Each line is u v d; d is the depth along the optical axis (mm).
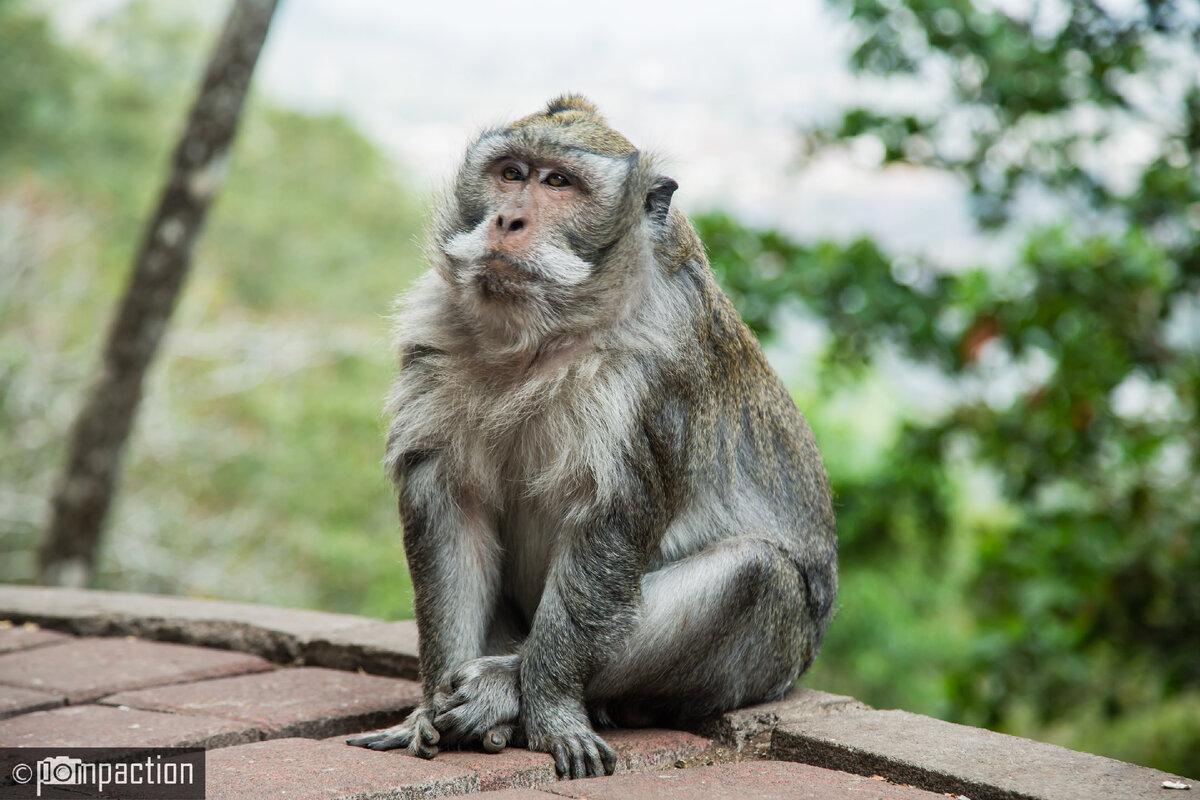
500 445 5547
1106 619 12102
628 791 4820
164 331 15102
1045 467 12375
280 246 36188
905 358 12664
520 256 5184
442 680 5332
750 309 12008
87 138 36594
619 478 5230
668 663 5543
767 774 5121
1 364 26141
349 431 29797
